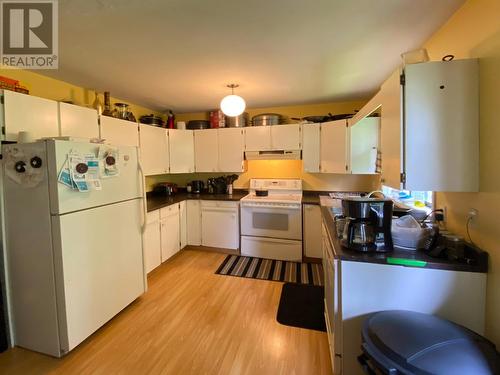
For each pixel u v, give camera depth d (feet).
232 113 7.81
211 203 11.44
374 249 4.49
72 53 5.99
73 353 5.57
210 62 6.64
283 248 10.66
